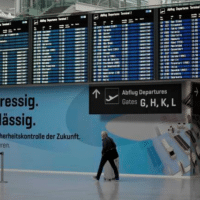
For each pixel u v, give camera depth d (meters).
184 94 12.27
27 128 13.87
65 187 10.20
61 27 12.75
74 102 13.38
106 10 12.73
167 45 11.80
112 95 12.90
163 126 12.49
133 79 12.09
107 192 9.30
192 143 12.42
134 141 12.76
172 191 9.46
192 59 11.60
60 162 13.49
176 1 13.65
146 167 12.63
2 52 13.38
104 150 11.63
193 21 11.59
